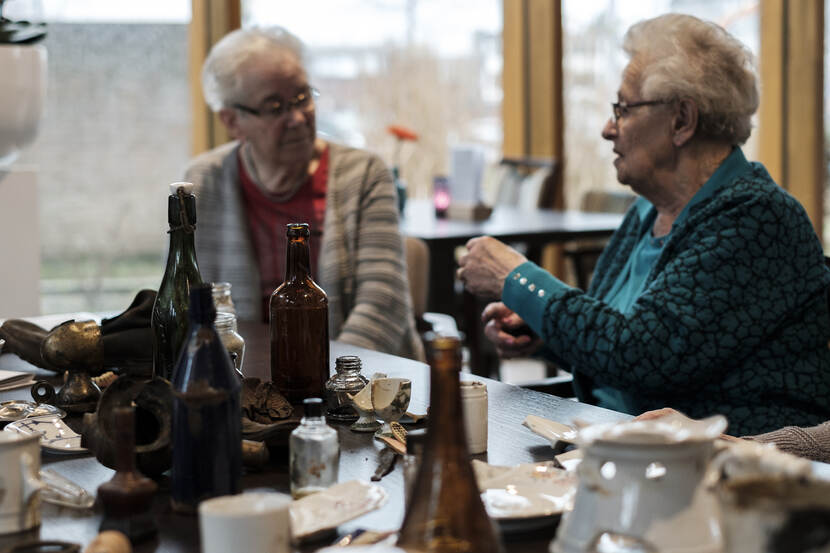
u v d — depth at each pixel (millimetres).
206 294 970
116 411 917
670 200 1872
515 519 895
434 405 787
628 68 1847
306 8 5129
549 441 1186
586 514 755
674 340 1656
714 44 1793
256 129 2398
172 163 4715
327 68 5246
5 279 3158
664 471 747
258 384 1281
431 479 782
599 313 1712
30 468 944
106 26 4543
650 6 5855
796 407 1723
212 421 964
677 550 723
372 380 1253
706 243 1703
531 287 1789
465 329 3830
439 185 4406
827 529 599
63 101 4512
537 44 5711
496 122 5762
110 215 4648
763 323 1674
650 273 1808
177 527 947
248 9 4945
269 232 2482
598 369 1710
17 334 1651
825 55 5750
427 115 5551
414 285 2699
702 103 1773
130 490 905
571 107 5855
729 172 1813
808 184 5781
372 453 1180
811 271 1729
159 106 4664
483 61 5672
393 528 926
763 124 5852
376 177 2504
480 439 1167
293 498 1031
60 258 4594
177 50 4660
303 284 1409
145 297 1601
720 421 792
